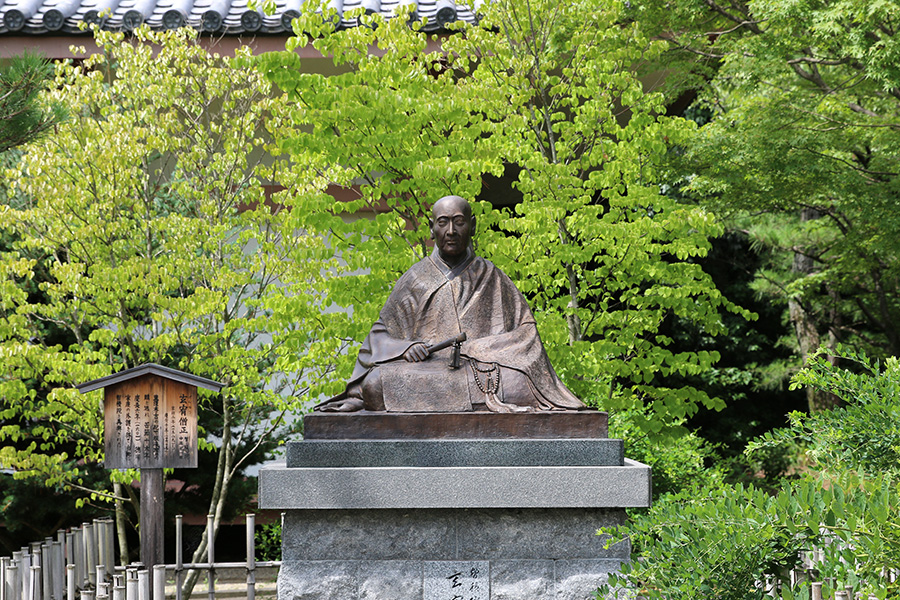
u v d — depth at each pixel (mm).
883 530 4031
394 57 9117
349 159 9188
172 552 12500
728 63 12594
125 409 8469
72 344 10406
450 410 6180
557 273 9961
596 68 9750
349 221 12602
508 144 9188
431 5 13117
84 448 10250
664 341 9773
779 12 10297
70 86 9656
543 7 9859
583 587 5945
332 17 9617
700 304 9672
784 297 15852
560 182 9203
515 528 6020
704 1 11992
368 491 5887
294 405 9719
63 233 9469
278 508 5891
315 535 6004
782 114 12031
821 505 4504
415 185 9156
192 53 10078
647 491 5922
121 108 10555
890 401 5457
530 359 6395
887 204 11922
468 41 9711
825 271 15086
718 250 18188
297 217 9086
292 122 9922
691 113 18375
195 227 9578
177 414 8477
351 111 8625
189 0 13055
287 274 9672
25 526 11383
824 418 5789
